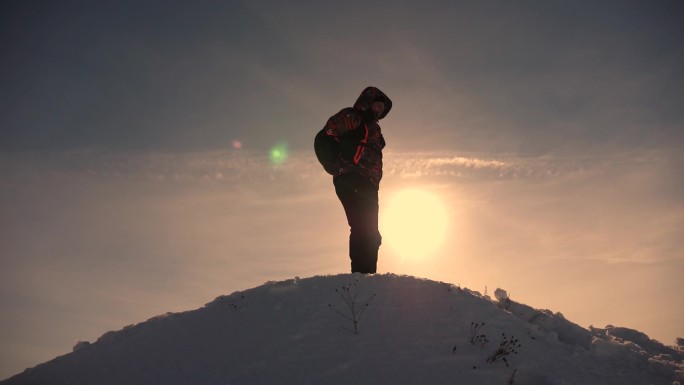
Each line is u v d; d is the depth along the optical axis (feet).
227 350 17.31
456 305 19.06
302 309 19.21
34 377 17.54
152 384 16.07
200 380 15.97
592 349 17.88
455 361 16.19
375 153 23.12
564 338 18.85
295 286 20.75
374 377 15.47
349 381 15.35
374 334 17.49
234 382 15.70
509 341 17.34
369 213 22.62
